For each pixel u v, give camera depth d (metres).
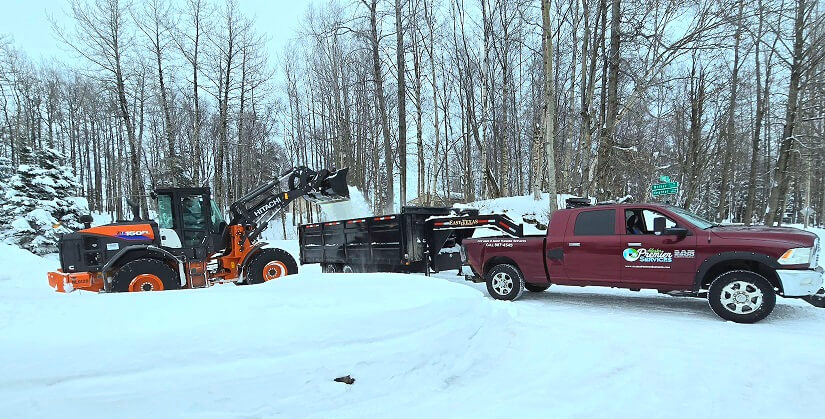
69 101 43.19
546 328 5.92
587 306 7.50
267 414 3.17
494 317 5.84
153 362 3.22
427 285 5.81
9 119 43.34
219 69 25.70
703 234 6.48
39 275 11.20
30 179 19.33
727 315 6.23
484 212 18.88
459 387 3.97
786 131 17.83
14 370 2.88
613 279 7.20
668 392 3.85
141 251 8.80
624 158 18.27
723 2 12.91
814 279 5.83
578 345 5.17
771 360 4.59
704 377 4.17
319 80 33.72
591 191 18.75
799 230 6.25
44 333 3.42
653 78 14.29
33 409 2.72
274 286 5.42
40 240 18.23
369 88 25.17
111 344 3.31
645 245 6.88
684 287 6.59
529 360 4.70
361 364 3.82
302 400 3.36
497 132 29.38
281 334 3.79
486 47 22.33
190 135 33.47
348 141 29.33
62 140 43.84
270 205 10.77
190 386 3.15
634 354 4.84
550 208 14.45
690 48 13.47
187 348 3.41
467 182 27.05
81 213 20.53
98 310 3.99
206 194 10.16
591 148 18.67
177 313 3.99
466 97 27.80
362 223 11.03
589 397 3.76
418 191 30.92
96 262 8.69
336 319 4.13
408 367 4.02
